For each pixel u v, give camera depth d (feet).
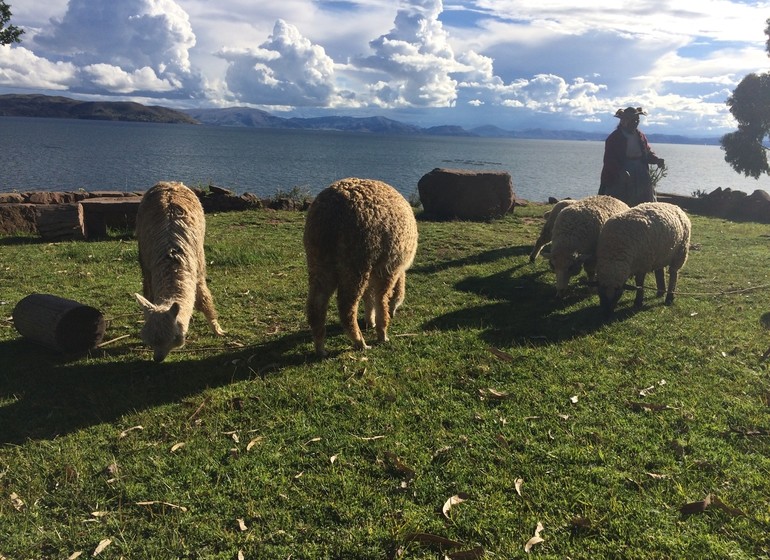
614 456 12.52
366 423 14.25
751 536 9.91
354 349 19.34
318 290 18.19
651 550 9.67
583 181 168.14
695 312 23.22
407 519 10.54
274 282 28.14
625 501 10.99
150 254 19.35
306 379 16.87
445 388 16.20
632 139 35.78
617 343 19.77
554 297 26.09
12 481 12.03
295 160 219.41
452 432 13.76
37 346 19.54
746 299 25.07
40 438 13.79
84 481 11.97
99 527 10.60
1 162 147.74
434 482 11.70
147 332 16.52
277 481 11.87
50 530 10.52
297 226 45.21
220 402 15.43
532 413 14.66
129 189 102.32
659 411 14.64
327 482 11.75
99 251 34.30
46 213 38.75
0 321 21.72
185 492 11.53
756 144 75.51
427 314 23.45
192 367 18.08
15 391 16.25
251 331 21.49
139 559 9.77
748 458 12.34
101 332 19.57
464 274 30.22
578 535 10.13
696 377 16.76
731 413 14.42
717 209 56.39
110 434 13.94
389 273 19.24
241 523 10.49
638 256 22.81
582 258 24.64
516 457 12.57
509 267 31.83
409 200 61.41
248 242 37.76
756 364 17.62
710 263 32.48
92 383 16.84
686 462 12.23
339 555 9.73
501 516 10.64
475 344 19.57
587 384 16.34
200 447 13.26
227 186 110.52
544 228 32.32
